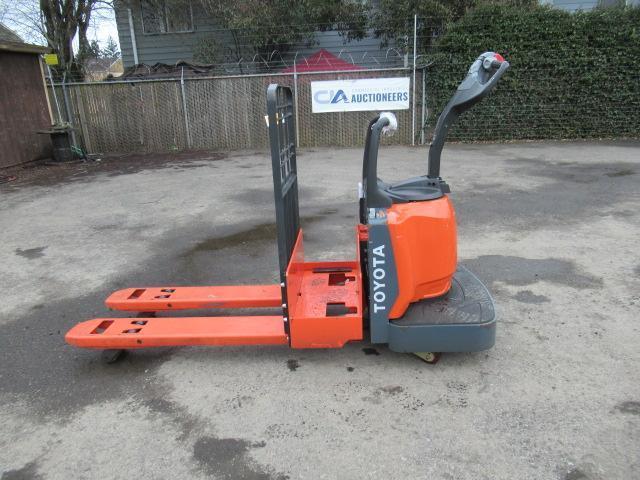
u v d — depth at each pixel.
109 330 3.22
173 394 2.89
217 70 14.88
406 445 2.40
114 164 11.22
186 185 8.70
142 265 5.03
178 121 12.85
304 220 6.26
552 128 11.81
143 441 2.52
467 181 7.97
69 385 3.04
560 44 11.07
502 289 4.04
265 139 12.73
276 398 2.80
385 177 8.52
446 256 2.94
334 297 3.35
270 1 14.12
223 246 5.50
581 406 2.62
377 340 2.97
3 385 3.06
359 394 2.80
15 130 10.98
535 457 2.29
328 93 11.92
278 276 4.61
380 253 2.79
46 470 2.36
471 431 2.47
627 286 4.02
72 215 7.04
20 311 4.10
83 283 4.64
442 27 12.55
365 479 2.20
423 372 2.98
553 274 4.30
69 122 12.40
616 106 11.45
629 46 10.94
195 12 16.02
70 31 14.45
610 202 6.48
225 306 3.69
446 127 2.98
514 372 2.94
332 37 15.37
